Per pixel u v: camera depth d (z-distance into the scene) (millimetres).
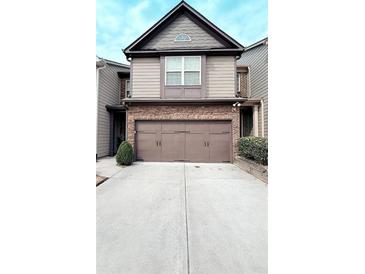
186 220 2832
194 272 1779
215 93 8289
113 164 7574
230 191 4258
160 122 8203
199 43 8516
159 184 4824
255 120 9578
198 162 8078
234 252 2068
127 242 2248
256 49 10227
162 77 8250
